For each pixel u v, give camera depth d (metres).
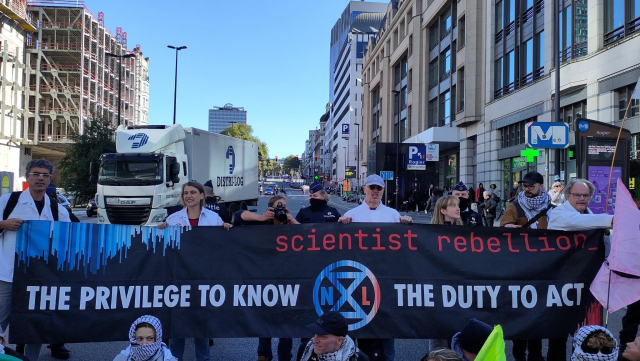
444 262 4.48
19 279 4.28
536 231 4.51
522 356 4.96
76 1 59.94
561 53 20.89
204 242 4.51
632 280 4.13
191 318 4.40
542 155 22.80
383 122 58.72
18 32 50.50
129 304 4.38
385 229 4.55
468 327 2.99
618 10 17.34
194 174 17.70
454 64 35.66
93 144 35.06
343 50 111.56
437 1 38.38
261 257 4.51
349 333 4.42
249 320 4.43
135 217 14.94
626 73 16.45
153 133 15.85
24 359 2.97
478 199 23.81
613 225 4.02
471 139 32.88
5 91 48.75
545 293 4.44
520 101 25.03
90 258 4.37
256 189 25.11
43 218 4.46
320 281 4.48
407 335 4.39
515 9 26.05
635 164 14.28
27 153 56.03
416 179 35.81
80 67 60.09
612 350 3.07
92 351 5.39
